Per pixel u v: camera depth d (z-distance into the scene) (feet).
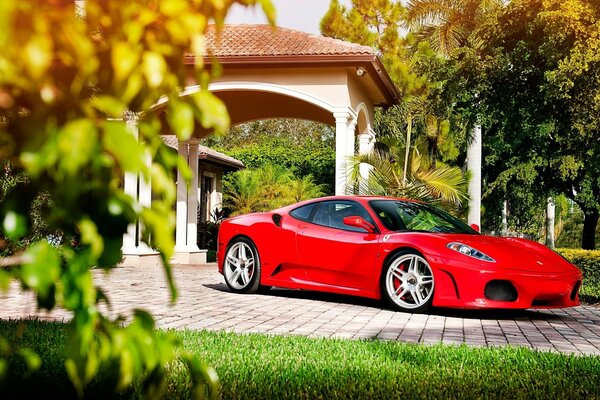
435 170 41.83
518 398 11.34
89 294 3.05
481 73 50.08
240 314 23.26
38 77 2.75
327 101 42.98
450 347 16.25
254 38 45.29
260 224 29.04
